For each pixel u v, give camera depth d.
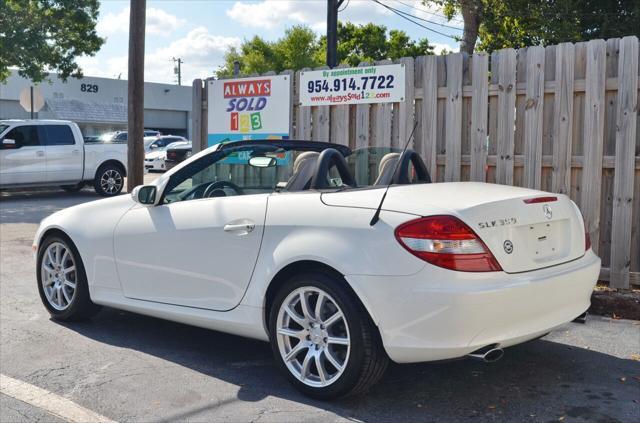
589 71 6.48
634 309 5.87
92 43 22.98
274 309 4.18
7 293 6.89
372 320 3.78
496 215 3.81
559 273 3.99
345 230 3.93
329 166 4.59
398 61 7.70
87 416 3.86
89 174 17.41
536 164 6.84
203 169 5.20
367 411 3.90
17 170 16.11
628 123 6.31
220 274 4.57
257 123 9.01
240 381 4.42
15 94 42.62
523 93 6.91
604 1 16.11
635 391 4.19
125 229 5.21
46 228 5.80
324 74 8.30
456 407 3.95
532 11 15.80
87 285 5.57
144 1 9.99
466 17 16.45
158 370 4.64
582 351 4.98
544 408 3.93
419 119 7.63
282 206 4.31
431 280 3.61
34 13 21.47
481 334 3.62
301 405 3.99
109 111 47.06
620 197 6.39
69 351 5.05
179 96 52.19
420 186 4.37
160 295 5.00
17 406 4.01
